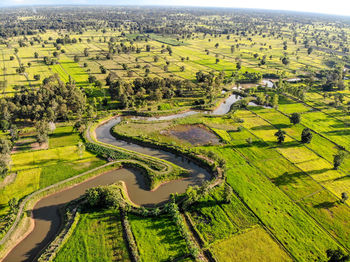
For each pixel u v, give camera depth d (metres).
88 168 83.88
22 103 117.75
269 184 79.06
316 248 58.31
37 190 72.75
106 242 58.59
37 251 57.22
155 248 57.12
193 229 62.69
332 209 69.88
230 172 84.06
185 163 90.69
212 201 71.81
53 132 104.88
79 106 118.25
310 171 85.81
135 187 78.25
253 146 100.25
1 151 81.38
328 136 109.56
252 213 67.62
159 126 115.25
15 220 62.69
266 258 55.81
